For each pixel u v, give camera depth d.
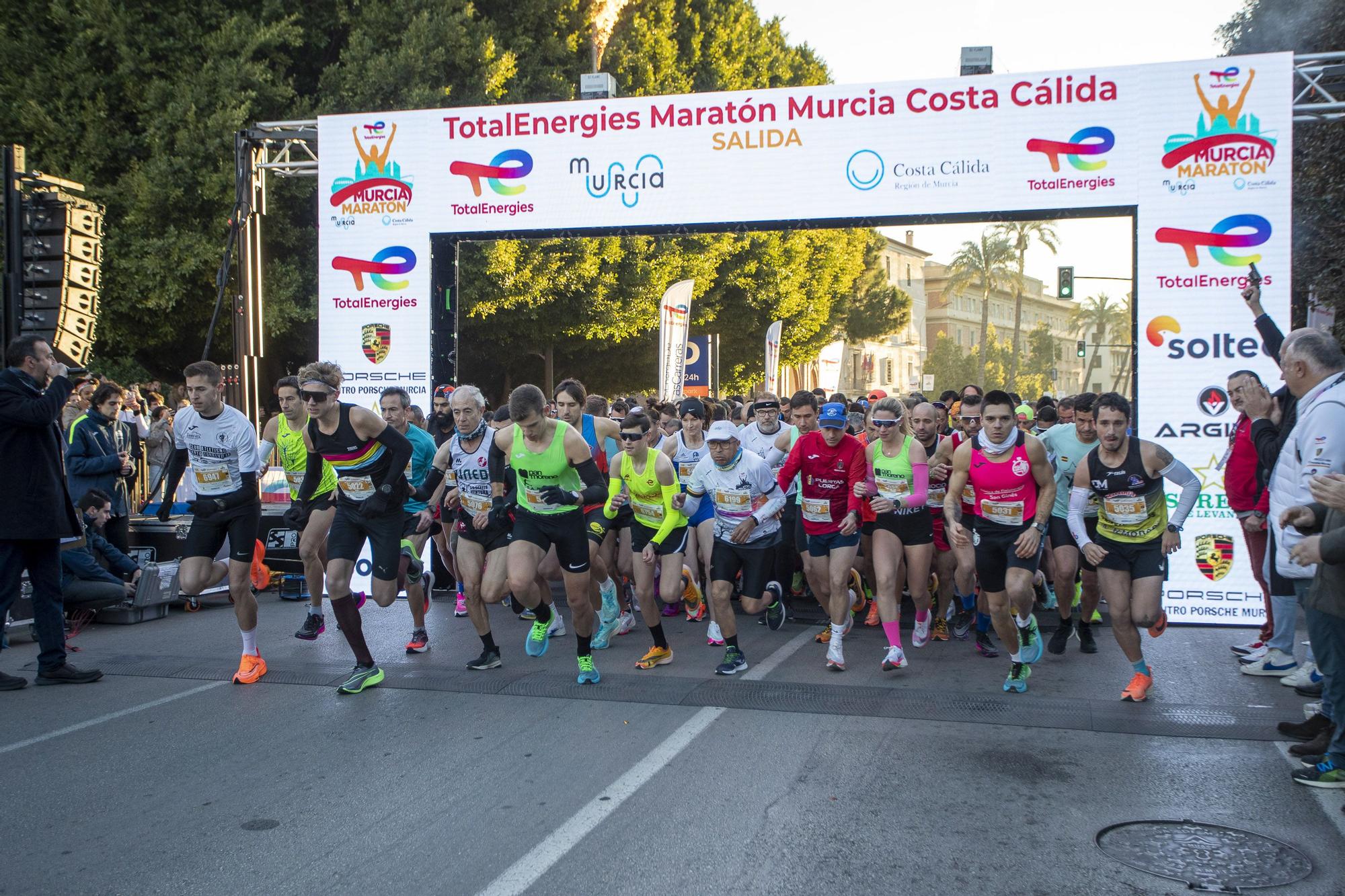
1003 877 3.66
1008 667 7.04
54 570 6.56
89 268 9.27
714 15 26.14
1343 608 4.30
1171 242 8.95
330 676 6.70
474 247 19.06
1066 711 5.81
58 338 9.05
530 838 4.02
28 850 3.94
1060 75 9.13
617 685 6.46
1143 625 5.85
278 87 16.83
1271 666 6.69
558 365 27.41
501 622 8.79
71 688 6.44
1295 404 5.59
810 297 30.70
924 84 9.38
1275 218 8.80
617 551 8.22
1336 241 13.73
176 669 6.95
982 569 6.17
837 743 5.23
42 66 16.11
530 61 20.84
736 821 4.18
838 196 9.55
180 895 3.56
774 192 9.67
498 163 10.17
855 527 6.70
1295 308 15.43
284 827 4.14
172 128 16.17
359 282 10.45
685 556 8.80
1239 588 8.80
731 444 6.46
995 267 57.56
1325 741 4.86
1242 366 8.84
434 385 10.63
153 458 11.75
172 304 16.09
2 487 6.23
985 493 6.12
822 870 3.73
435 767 4.88
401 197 10.36
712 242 24.19
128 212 16.11
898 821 4.19
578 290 21.70
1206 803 4.39
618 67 22.67
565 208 10.08
